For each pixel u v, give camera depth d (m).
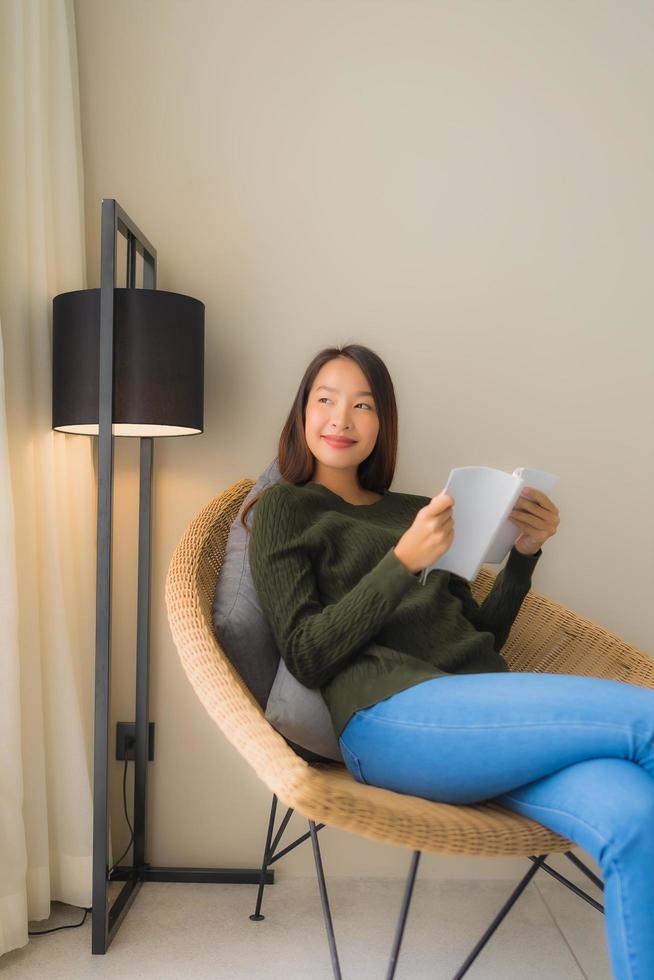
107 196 2.12
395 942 1.33
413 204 2.14
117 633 2.12
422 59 2.14
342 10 2.13
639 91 2.15
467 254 2.15
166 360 1.78
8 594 1.66
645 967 1.02
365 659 1.36
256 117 2.13
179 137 2.12
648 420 2.16
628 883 1.05
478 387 2.16
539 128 2.15
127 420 1.75
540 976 1.71
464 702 1.24
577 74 2.15
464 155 2.14
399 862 2.14
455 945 1.82
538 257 2.15
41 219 1.84
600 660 1.81
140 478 2.04
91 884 1.87
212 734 2.13
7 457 1.65
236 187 2.13
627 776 1.12
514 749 1.19
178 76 2.12
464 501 1.37
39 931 1.83
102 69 2.11
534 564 1.71
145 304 1.76
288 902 2.00
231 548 1.65
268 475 1.76
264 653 1.54
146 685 2.04
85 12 2.10
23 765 1.79
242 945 1.80
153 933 1.84
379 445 1.75
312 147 2.13
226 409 2.14
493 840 1.16
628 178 2.15
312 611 1.39
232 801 2.13
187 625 1.41
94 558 2.04
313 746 1.46
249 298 2.13
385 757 1.29
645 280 2.16
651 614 2.17
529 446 2.16
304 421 1.71
